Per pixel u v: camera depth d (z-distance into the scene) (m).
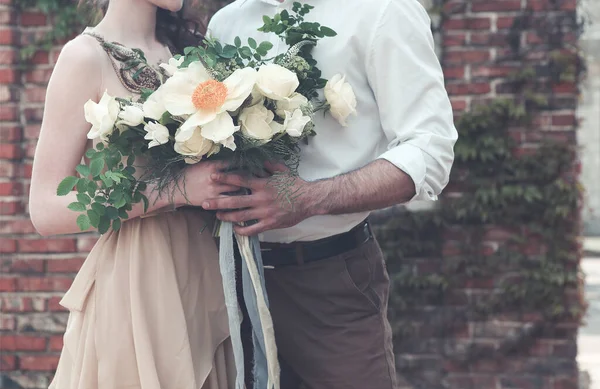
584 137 11.42
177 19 2.14
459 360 3.58
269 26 1.88
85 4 2.20
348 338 2.09
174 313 1.85
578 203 3.50
